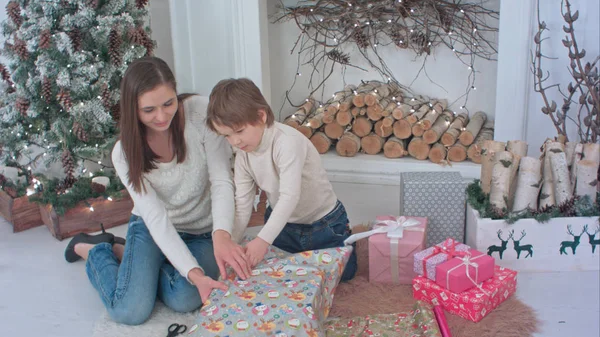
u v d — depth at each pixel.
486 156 2.16
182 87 3.11
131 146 1.71
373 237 1.99
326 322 1.79
